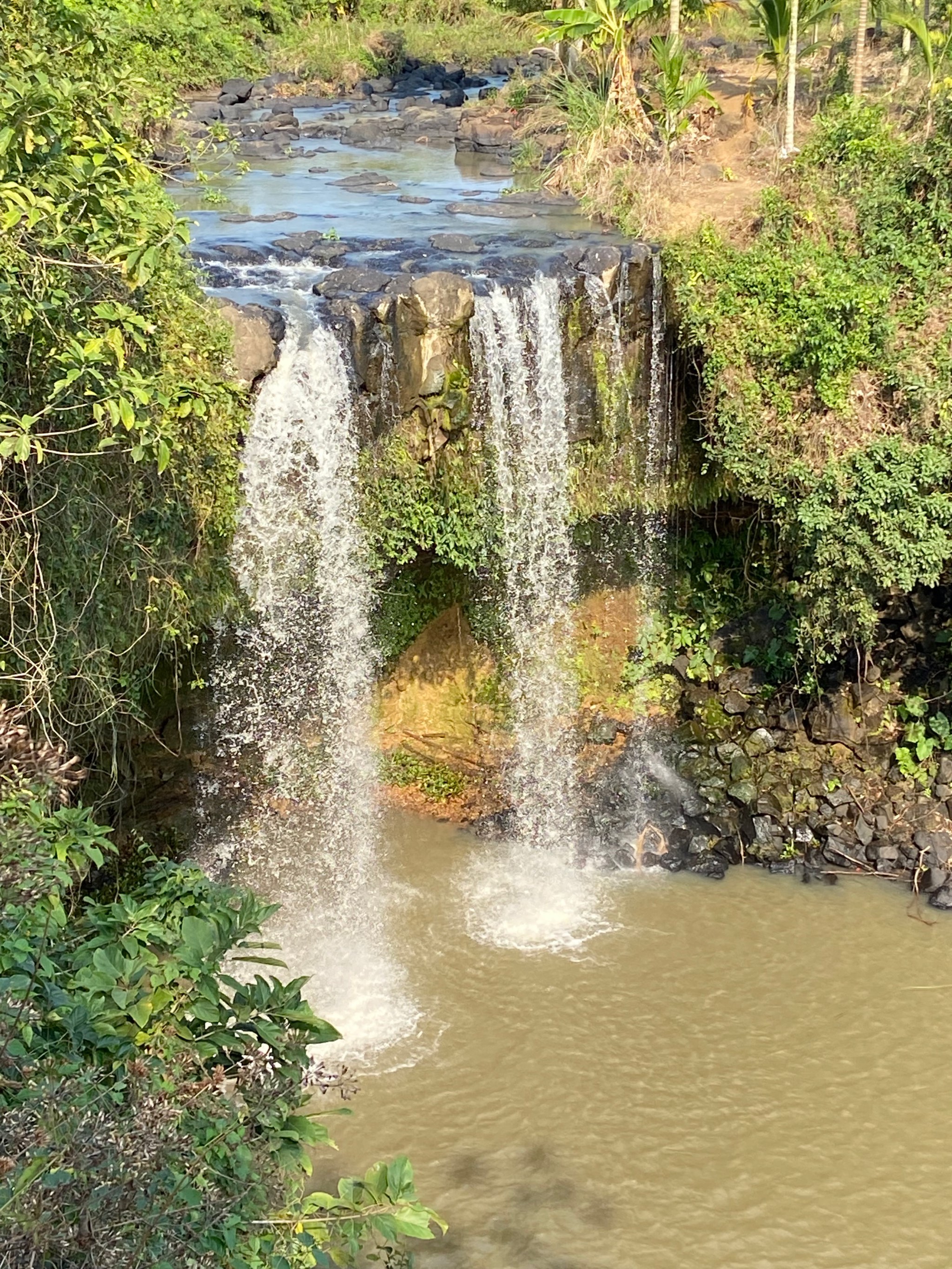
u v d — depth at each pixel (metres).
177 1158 3.81
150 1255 3.54
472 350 10.87
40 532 7.36
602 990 9.66
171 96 10.36
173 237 8.24
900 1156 8.12
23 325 6.41
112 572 8.08
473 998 9.59
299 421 10.16
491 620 12.23
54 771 4.79
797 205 11.63
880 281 11.20
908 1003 9.48
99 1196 3.46
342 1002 9.49
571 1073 8.81
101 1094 3.80
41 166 6.18
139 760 10.88
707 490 12.55
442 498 11.21
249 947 4.88
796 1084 8.70
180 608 8.92
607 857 11.39
